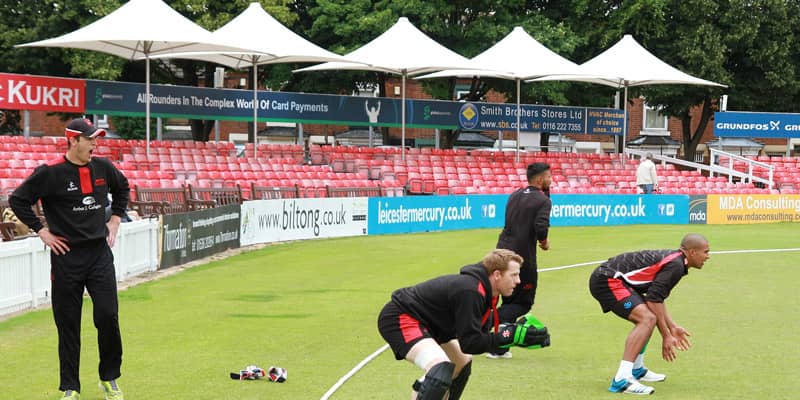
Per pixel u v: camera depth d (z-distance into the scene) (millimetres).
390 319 6227
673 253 7984
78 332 7156
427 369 5984
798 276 16203
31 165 23641
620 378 7906
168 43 25953
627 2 38125
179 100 29172
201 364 8812
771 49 40000
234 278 15180
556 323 11398
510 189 29094
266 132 51438
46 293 12273
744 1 39781
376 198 23797
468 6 37062
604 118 35375
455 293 6055
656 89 40250
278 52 26641
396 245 20984
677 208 29203
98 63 33656
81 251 7070
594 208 27984
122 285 14094
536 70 30891
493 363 9125
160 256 15938
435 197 25312
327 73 37781
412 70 31188
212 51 25938
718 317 11914
